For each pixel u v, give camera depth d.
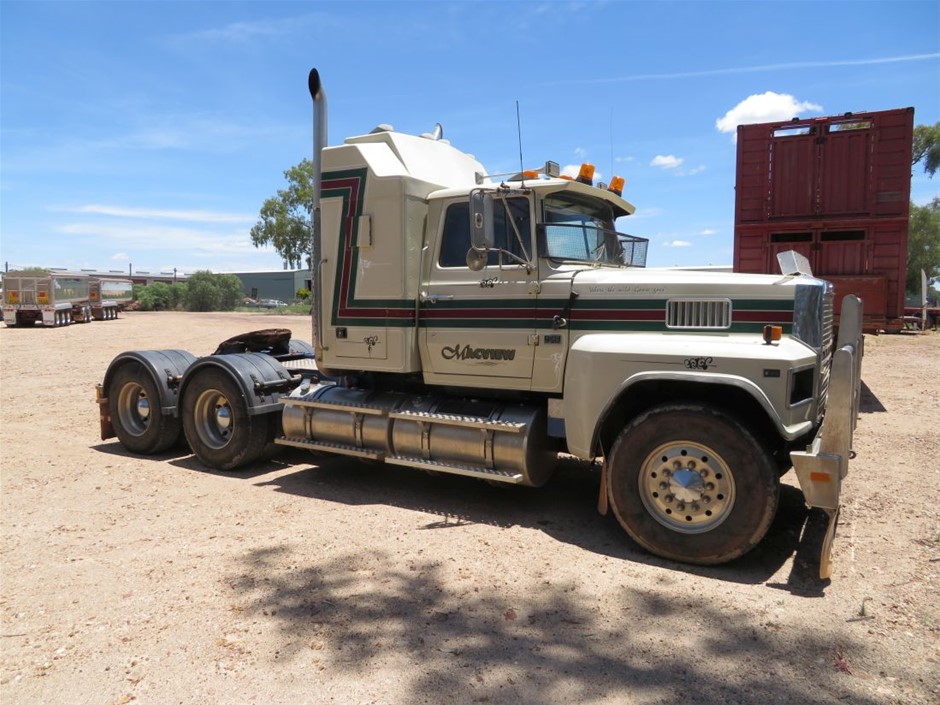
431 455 5.71
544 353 5.34
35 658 3.32
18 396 11.53
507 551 4.73
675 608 3.88
